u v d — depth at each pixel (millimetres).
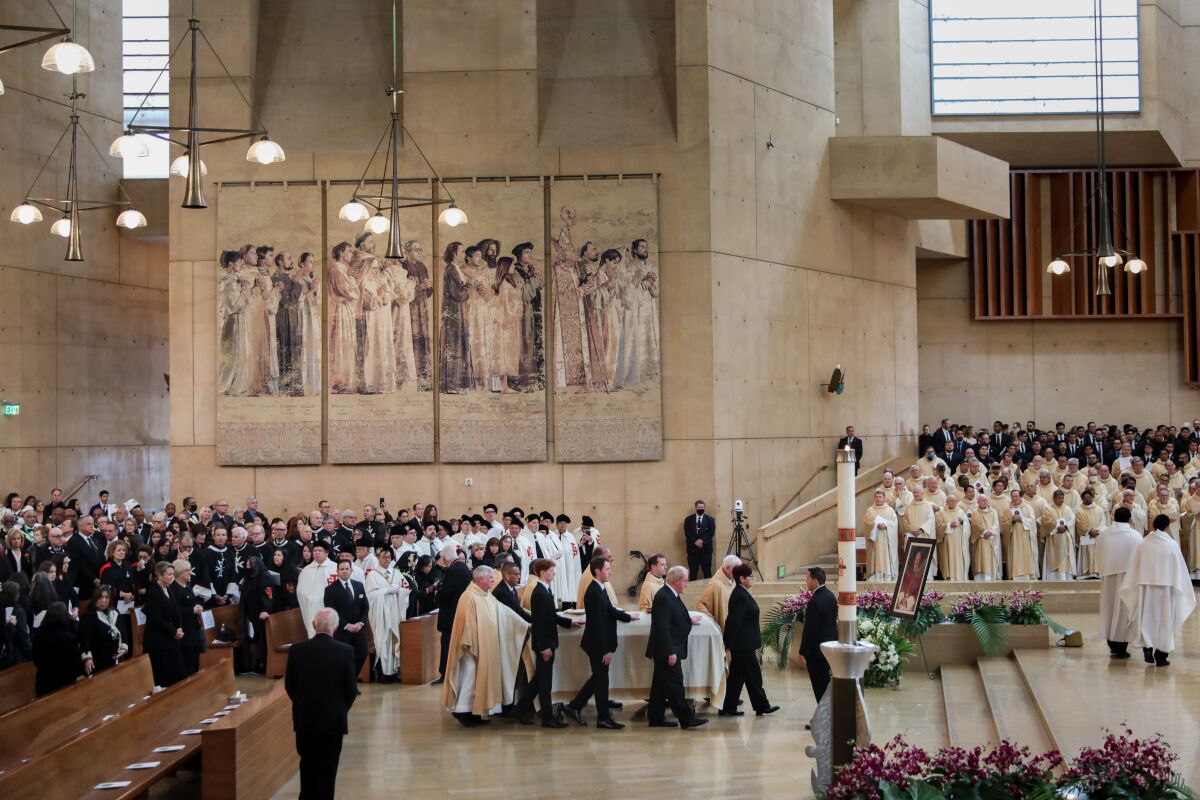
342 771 11984
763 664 17922
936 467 25500
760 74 25719
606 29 25516
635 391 24297
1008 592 21281
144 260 30844
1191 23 34000
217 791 10133
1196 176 33594
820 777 8859
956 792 7801
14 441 27422
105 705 11664
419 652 17062
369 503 24328
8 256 27312
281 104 24875
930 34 32875
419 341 24312
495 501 24375
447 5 24750
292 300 24344
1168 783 7797
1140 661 15492
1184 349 33719
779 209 25984
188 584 15375
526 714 14117
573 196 24500
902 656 16078
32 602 14125
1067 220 33812
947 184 27156
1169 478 25000
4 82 27266
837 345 27281
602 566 14000
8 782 8359
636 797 10883
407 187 24469
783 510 25672
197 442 24422
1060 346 34312
